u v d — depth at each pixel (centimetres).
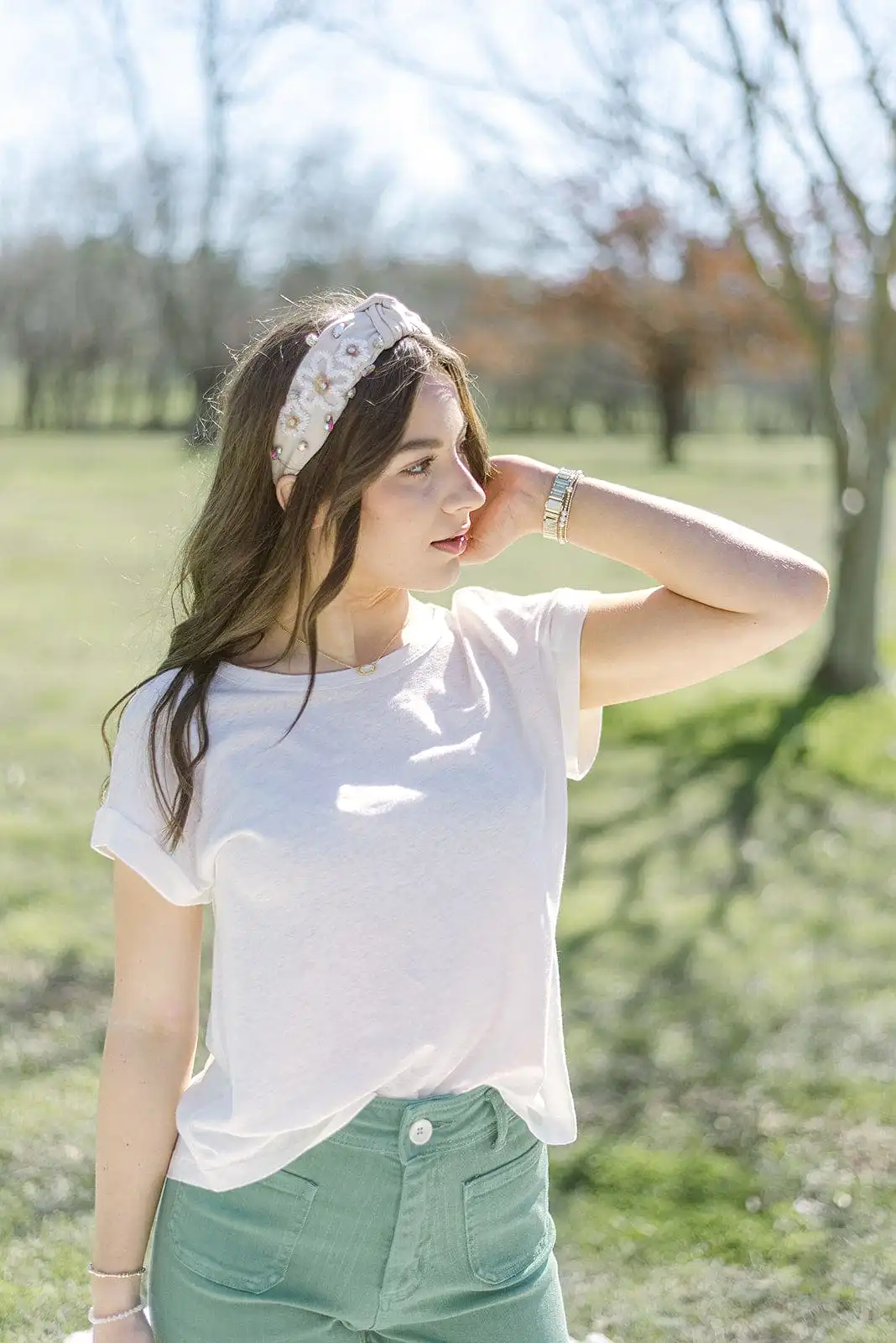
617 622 169
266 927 148
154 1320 159
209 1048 161
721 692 852
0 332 3788
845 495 832
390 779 152
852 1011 434
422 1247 152
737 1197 327
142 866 150
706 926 510
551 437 4600
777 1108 371
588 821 636
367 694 157
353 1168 150
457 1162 153
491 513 174
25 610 1134
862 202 750
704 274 3023
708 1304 286
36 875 544
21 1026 413
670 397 3538
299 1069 149
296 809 148
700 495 2367
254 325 176
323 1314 152
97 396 4069
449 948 151
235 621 157
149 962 155
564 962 477
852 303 1026
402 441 150
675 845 600
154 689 156
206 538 161
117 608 1137
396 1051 150
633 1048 409
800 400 5100
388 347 152
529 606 173
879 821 626
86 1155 342
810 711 791
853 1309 284
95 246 2881
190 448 236
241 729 152
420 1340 157
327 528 154
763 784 679
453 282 3622
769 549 165
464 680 165
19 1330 274
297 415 151
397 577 157
